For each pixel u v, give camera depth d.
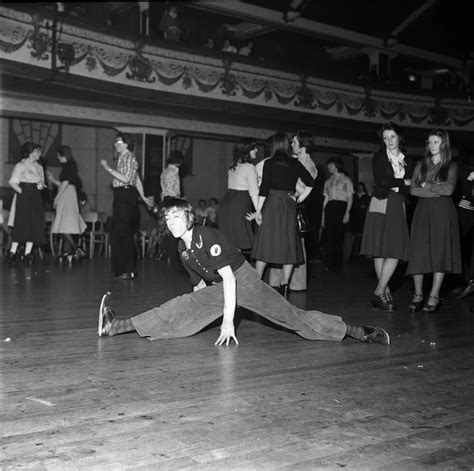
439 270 5.84
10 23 10.67
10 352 3.92
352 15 16.84
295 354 4.02
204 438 2.48
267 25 16.28
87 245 13.06
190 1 14.66
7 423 2.62
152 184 14.12
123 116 13.66
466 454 2.37
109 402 2.93
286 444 2.44
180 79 13.30
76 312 5.47
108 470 2.16
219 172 16.12
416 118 17.27
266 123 15.48
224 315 4.16
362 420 2.75
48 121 13.57
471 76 20.11
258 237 6.36
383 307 6.09
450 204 5.88
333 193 10.69
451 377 3.55
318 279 9.05
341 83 16.12
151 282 7.96
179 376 3.42
